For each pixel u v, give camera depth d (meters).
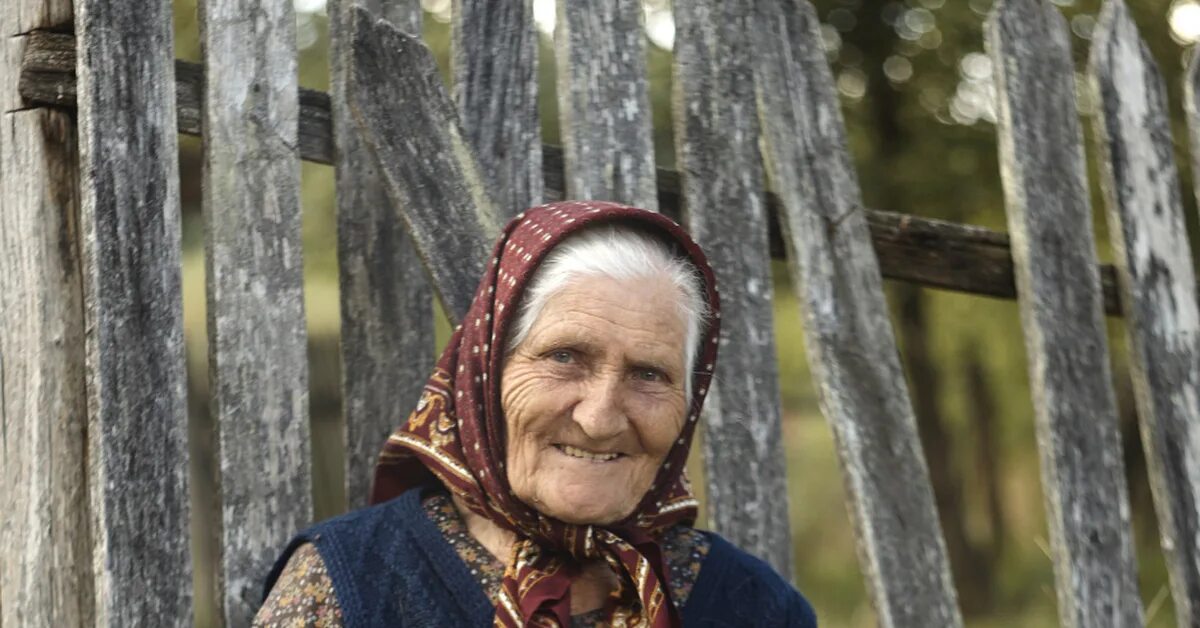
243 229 1.97
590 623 1.65
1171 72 4.39
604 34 2.30
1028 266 2.59
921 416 5.55
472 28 2.20
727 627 1.72
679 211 2.39
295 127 2.03
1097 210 4.69
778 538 2.35
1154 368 2.70
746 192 2.39
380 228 2.12
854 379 2.44
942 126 4.85
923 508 2.46
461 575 1.64
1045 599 5.82
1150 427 2.69
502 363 1.60
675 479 1.71
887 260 2.56
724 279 2.36
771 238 2.46
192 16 4.29
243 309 1.96
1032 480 6.59
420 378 2.14
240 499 1.95
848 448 2.42
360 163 2.11
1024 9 2.65
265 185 1.99
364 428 2.09
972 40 4.62
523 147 2.23
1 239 1.90
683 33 2.37
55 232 1.91
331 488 5.14
